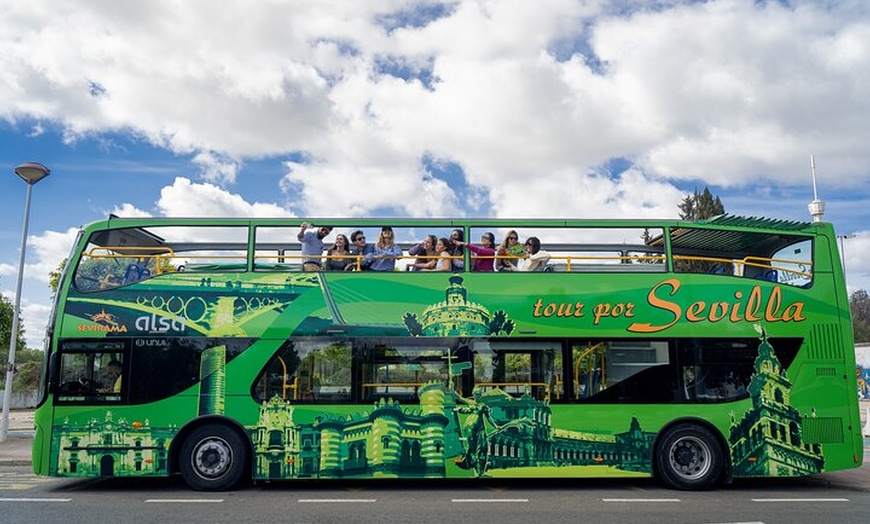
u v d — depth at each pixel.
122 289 10.70
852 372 10.84
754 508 9.22
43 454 10.34
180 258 10.80
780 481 11.71
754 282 10.98
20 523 8.14
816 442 10.66
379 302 10.73
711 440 10.66
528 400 10.60
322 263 10.98
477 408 10.55
